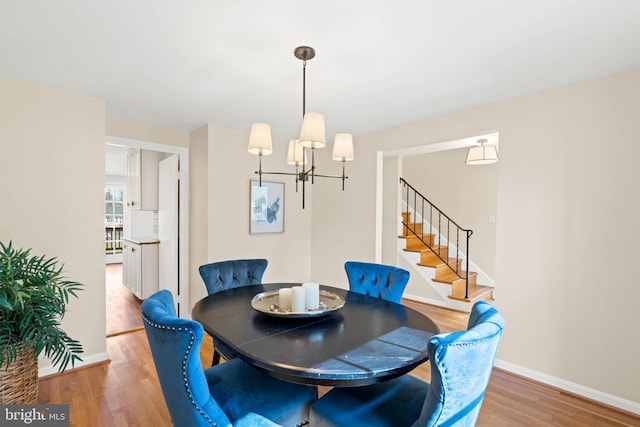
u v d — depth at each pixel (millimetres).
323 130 1758
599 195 2197
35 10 1490
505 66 2045
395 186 4797
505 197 2619
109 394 2229
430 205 5285
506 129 2611
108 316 3871
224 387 1483
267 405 1404
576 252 2289
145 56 1939
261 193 3867
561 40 1734
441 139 3043
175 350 1135
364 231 3762
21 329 1737
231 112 2992
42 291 1830
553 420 1995
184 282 3729
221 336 1521
